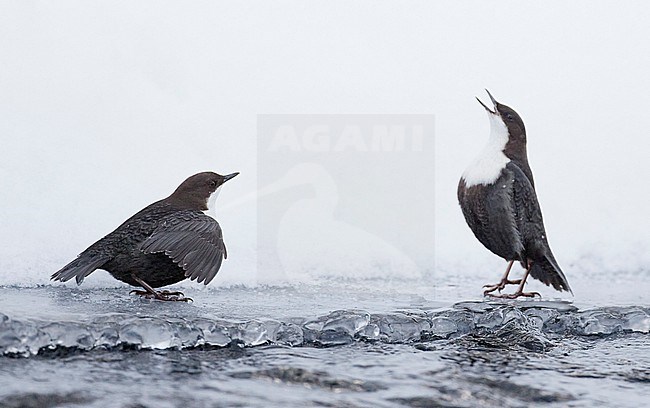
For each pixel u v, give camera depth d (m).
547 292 10.41
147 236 8.33
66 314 7.21
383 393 5.93
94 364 6.34
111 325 6.91
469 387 6.12
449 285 10.56
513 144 10.01
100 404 5.37
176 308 7.99
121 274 8.49
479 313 8.30
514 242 9.82
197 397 5.61
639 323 8.45
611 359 7.20
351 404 5.62
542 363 6.95
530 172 10.05
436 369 6.59
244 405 5.48
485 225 10.02
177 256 8.15
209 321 7.21
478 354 7.19
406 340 7.76
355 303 8.87
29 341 6.59
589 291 10.49
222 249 8.46
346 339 7.59
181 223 8.42
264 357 6.81
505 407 5.75
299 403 5.58
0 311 7.15
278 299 8.95
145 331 6.92
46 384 5.73
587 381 6.45
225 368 6.40
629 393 6.18
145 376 6.08
